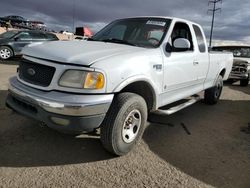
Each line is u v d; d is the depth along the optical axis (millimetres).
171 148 4230
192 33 5273
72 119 3148
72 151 3846
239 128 5477
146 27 4703
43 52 3545
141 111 3807
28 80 3586
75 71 3232
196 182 3324
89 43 4109
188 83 5199
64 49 3611
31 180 3102
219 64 6699
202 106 7137
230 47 12992
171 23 4727
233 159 4008
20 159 3533
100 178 3246
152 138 4574
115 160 3693
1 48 14047
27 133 4293
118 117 3475
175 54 4555
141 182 3229
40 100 3236
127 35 4703
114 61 3438
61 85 3258
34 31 14844
